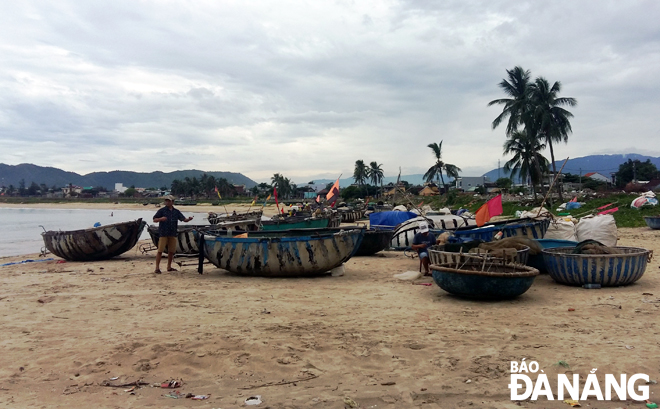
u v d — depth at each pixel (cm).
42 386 515
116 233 1698
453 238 1195
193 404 466
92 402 473
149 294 999
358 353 600
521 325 714
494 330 689
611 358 562
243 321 756
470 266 981
